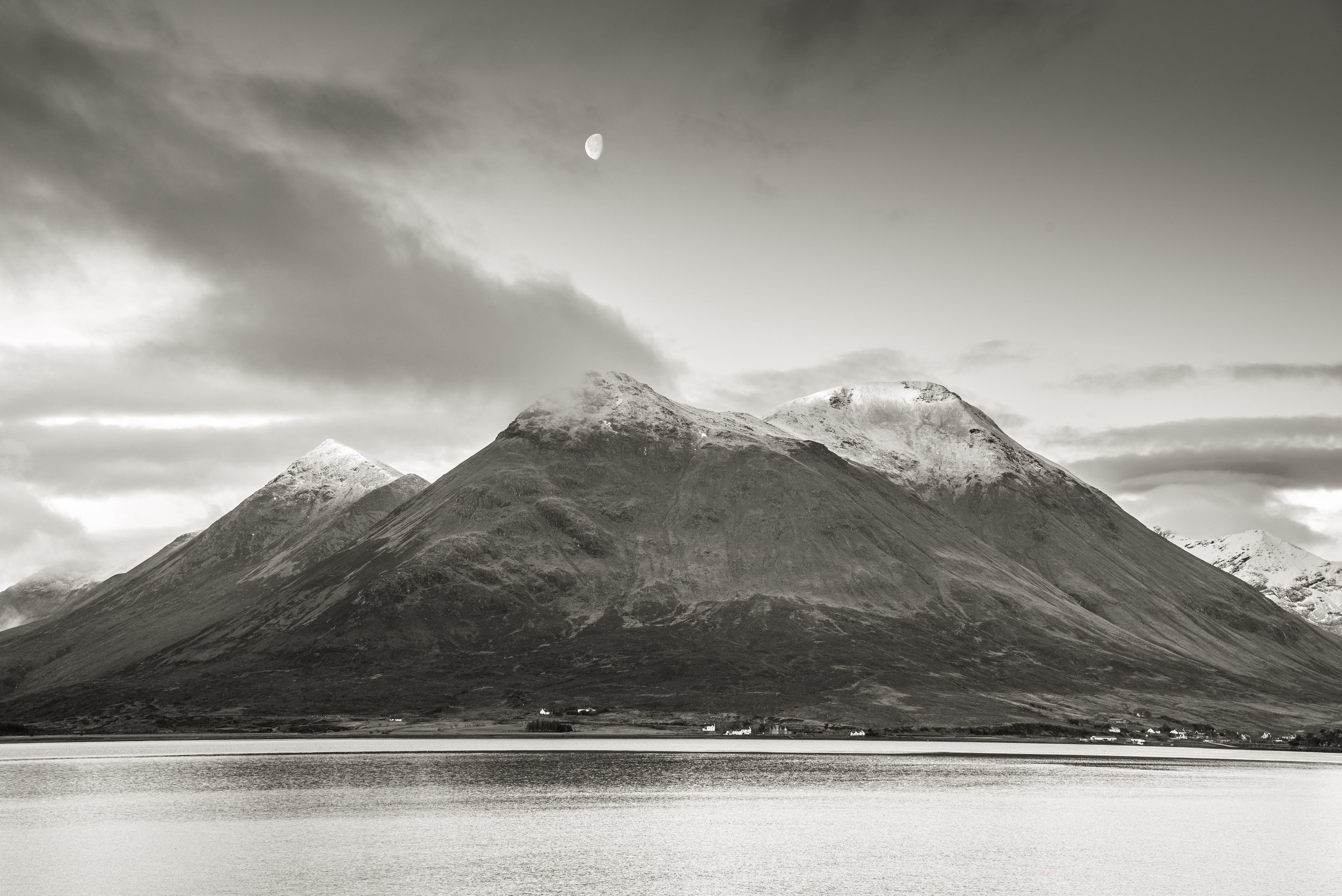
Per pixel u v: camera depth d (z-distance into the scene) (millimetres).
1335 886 133250
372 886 127750
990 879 134750
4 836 158625
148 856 143875
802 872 137250
